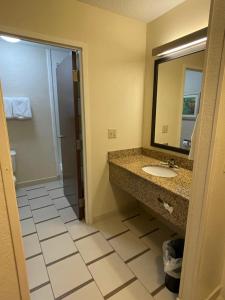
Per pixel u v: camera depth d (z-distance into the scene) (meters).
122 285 1.40
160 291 1.36
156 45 1.96
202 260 1.06
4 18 1.37
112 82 1.95
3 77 2.76
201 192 0.95
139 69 2.10
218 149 0.89
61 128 2.65
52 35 1.55
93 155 2.02
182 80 1.78
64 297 1.31
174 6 1.71
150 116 2.16
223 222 1.12
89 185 2.06
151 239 1.91
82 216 2.25
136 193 1.75
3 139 0.55
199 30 1.45
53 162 3.40
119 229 2.07
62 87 2.31
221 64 0.79
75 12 1.62
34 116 3.09
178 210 1.31
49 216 2.31
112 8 1.74
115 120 2.07
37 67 2.97
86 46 1.71
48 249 1.76
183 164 1.84
